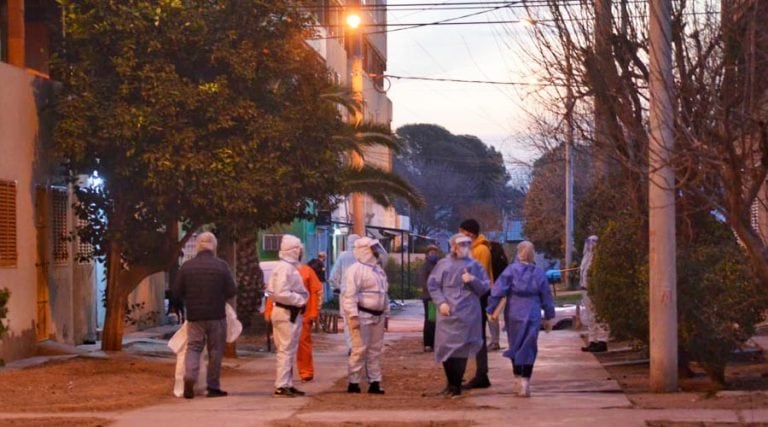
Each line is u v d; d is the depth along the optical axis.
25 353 22.14
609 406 15.39
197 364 17.08
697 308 17.38
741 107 11.49
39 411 15.67
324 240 62.66
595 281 19.86
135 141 21.31
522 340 16.86
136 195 22.41
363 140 34.34
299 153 22.83
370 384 17.91
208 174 21.38
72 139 21.34
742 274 17.39
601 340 25.12
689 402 15.57
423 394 17.53
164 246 23.42
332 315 35.06
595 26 14.21
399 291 64.69
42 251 23.62
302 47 23.19
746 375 19.48
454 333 16.88
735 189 11.71
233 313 17.84
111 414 15.30
